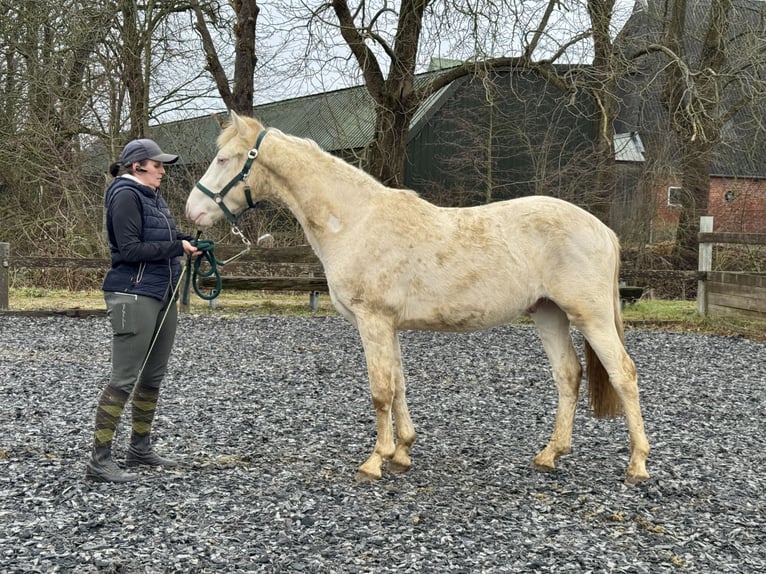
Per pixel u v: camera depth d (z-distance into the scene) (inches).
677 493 176.1
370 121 834.8
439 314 181.0
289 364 337.4
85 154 732.0
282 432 224.4
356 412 252.1
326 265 185.2
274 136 187.6
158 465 189.0
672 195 804.6
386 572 129.8
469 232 180.1
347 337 417.7
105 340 390.9
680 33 724.0
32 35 671.8
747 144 729.6
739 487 181.9
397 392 188.5
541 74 613.9
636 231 808.9
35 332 412.8
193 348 373.4
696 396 289.3
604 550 141.8
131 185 177.5
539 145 804.6
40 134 682.2
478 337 431.8
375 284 178.9
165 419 236.2
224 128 194.5
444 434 228.1
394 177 639.1
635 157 1011.3
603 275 181.0
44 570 126.4
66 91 685.9
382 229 179.2
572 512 162.7
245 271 522.9
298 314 510.0
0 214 729.0
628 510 163.9
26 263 490.6
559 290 180.2
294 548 138.3
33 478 174.1
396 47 609.9
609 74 593.9
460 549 140.2
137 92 661.9
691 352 390.0
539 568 133.4
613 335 180.9
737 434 234.1
